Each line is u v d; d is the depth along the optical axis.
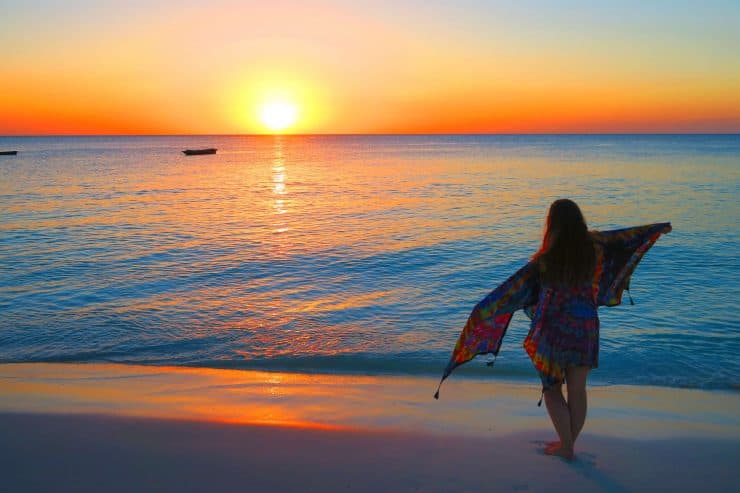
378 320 9.56
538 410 5.79
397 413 5.64
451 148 152.88
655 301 10.32
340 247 16.38
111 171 59.44
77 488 3.71
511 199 29.97
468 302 10.62
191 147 171.75
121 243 17.25
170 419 5.14
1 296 11.11
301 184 42.28
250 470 3.99
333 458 4.22
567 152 108.81
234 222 22.00
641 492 3.71
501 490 3.70
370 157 98.62
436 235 18.50
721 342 8.24
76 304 10.55
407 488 3.72
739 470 4.09
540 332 3.94
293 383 6.93
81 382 6.91
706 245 15.78
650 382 6.93
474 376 7.20
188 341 8.63
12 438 4.61
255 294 11.26
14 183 42.75
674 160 70.44
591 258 3.84
